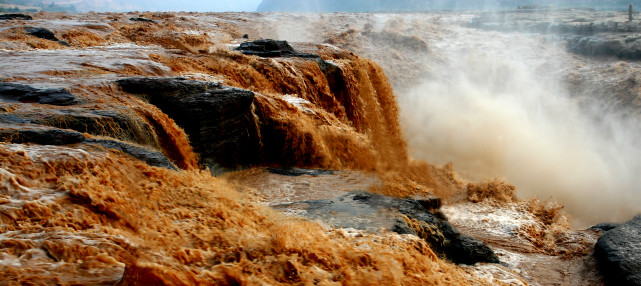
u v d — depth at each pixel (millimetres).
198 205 4477
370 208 5703
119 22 25438
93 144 4863
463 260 5418
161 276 2723
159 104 7617
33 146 4336
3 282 2455
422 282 3738
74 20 25016
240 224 4273
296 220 4965
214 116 7559
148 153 5191
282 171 8094
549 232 7629
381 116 16734
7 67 9422
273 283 3137
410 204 6031
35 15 33031
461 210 8516
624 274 5117
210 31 29531
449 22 47750
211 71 11680
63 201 3531
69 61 10641
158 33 20875
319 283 3248
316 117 10266
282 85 12633
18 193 3477
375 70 17609
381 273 3619
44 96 6719
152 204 4168
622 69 25641
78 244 3008
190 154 7199
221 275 3076
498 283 4891
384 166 9969
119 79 7965
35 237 3016
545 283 5398
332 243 4070
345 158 9664
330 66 14891
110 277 2758
